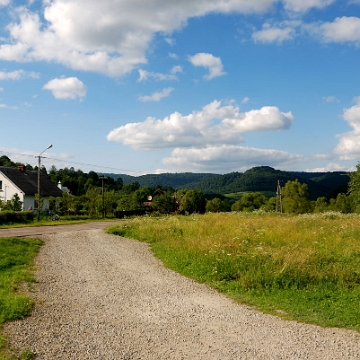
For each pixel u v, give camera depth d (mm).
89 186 92312
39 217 36094
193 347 6094
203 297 9297
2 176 51562
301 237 15500
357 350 5980
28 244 17062
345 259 12031
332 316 7629
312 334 6691
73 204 47250
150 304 8672
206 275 11258
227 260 11758
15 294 8930
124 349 5988
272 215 31703
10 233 22844
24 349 5789
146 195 68312
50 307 8203
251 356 5742
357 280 10023
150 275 11758
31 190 52062
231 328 7027
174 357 5695
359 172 56688
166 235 19203
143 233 20719
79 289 9953
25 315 7473
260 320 7496
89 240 19609
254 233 16469
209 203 91375
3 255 13812
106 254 15461
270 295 9258
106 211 48219
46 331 6664
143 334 6691
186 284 10625
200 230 18609
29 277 10852
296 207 72688
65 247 17141
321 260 11734
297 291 9383
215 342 6320
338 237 15539
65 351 5836
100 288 10109
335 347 6098
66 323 7176
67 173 120500
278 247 13805
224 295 9508
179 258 13555
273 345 6184
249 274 10430
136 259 14406
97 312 7996
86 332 6727
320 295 8984
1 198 51219
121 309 8258
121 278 11328
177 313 7980
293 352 5895
